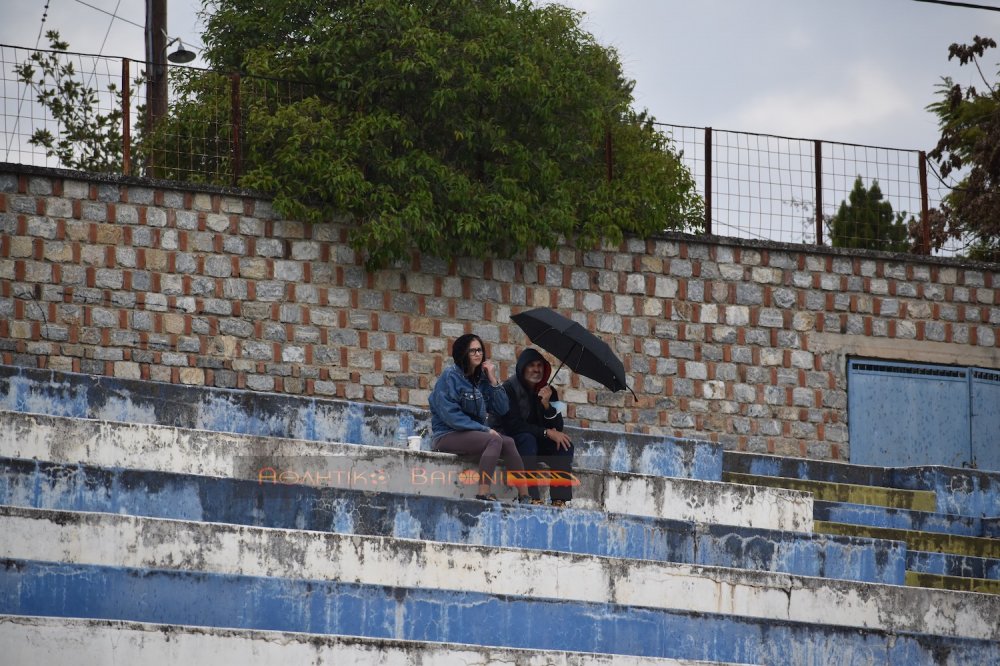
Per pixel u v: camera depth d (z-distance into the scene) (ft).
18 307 93.86
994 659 72.59
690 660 64.90
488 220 101.60
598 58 111.96
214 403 86.74
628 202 107.34
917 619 76.38
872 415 111.75
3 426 71.77
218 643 58.08
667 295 108.68
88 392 83.76
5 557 60.85
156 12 128.57
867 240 116.78
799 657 69.77
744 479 95.14
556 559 70.69
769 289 110.93
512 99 105.50
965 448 113.70
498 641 66.08
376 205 100.53
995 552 90.12
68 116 97.96
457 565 69.10
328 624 63.82
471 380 78.89
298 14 107.14
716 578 73.20
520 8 108.99
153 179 97.91
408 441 85.05
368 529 72.33
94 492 68.54
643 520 76.95
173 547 64.75
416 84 103.86
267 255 99.86
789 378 110.22
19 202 94.73
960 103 141.28
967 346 114.73
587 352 84.23
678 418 107.34
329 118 102.58
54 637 56.13
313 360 99.86
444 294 103.60
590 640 67.41
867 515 92.22
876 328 112.68
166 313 97.09
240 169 101.55
